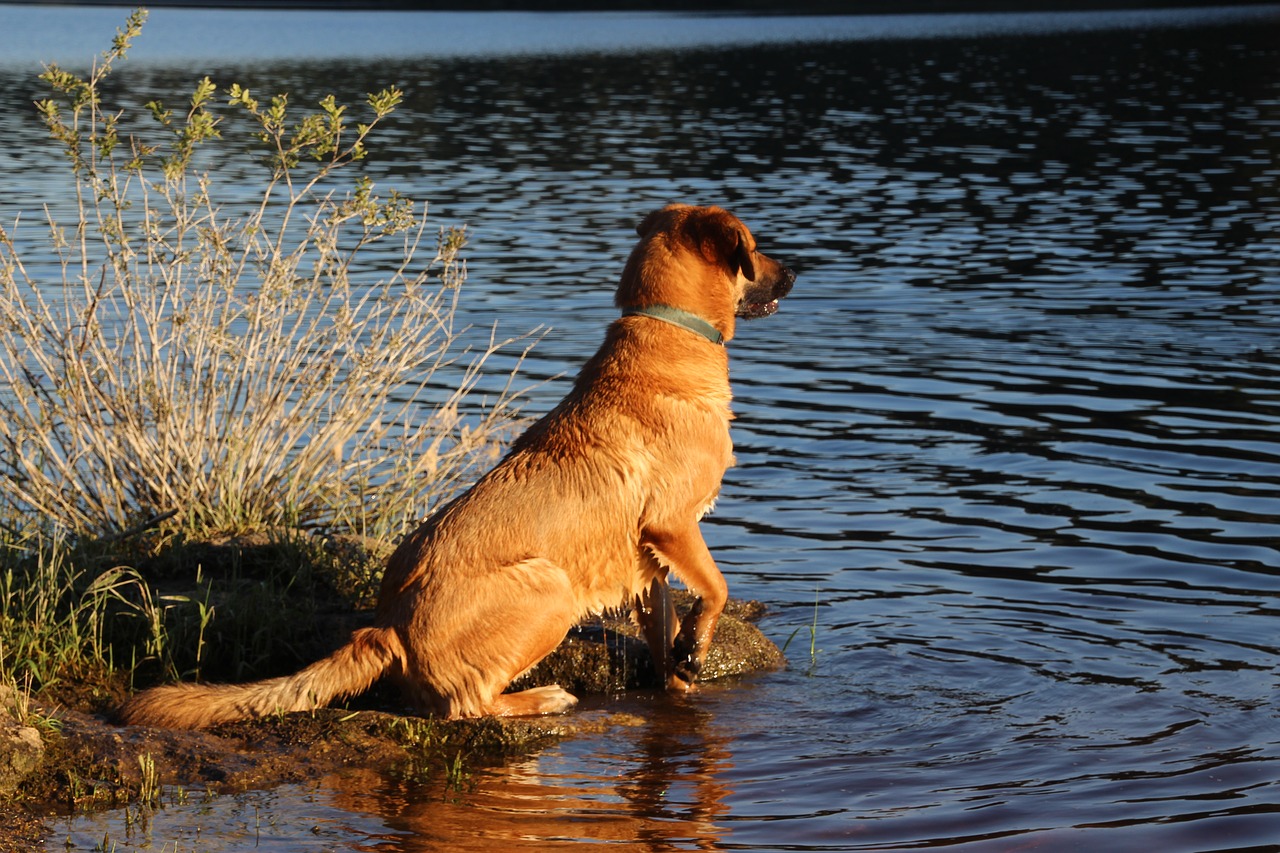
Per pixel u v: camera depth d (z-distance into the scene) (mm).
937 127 39750
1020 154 34000
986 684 7742
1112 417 13156
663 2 137875
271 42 86125
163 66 61875
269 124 9633
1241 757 6656
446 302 17844
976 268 20672
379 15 132125
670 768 6691
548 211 25812
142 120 38062
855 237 23359
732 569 9656
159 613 7852
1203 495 10945
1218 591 9039
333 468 9883
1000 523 10469
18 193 25172
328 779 6418
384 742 6805
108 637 7855
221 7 149125
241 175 28453
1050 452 12164
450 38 89750
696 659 7762
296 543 8812
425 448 11445
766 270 8414
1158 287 19078
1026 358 15453
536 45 80875
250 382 9992
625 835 5883
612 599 7570
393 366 10102
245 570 8711
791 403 13891
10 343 9250
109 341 12445
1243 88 48719
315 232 9922
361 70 60469
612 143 36656
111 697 7254
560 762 6770
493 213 25500
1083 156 33406
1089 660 8008
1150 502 10828
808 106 46031
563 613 7219
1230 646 8148
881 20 102562
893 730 7176
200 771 6387
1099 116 41500
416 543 7254
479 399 13523
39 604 7711
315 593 8578
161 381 9406
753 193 28344
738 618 8711
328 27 107562
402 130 39156
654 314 7793
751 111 44750
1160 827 5898
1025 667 7941
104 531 9148
